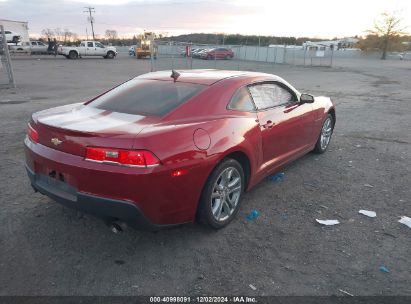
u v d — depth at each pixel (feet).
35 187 11.38
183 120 10.99
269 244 11.29
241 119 12.46
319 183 16.24
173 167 9.80
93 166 9.41
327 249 11.05
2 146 20.93
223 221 12.09
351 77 79.46
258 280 9.59
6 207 13.30
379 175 17.38
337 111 35.29
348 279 9.68
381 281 9.61
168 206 10.07
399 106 38.88
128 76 71.46
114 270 9.91
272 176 16.78
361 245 11.29
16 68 87.25
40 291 9.06
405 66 130.72
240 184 12.58
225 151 11.27
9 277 9.55
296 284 9.46
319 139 19.63
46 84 55.72
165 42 136.46
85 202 9.75
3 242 11.10
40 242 11.15
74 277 9.61
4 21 142.51
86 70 85.25
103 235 11.60
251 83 13.80
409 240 11.62
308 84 62.54
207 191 11.07
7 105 35.47
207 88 12.30
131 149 9.23
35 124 11.08
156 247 11.02
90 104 12.94
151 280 9.54
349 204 14.19
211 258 10.53
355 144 22.82
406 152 21.21
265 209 13.65
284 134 15.03
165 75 13.97
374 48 211.20
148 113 11.23
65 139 9.98
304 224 12.57
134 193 9.34
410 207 13.99
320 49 179.63
